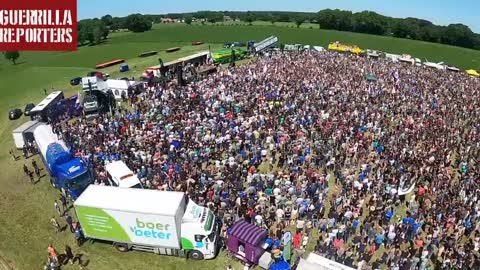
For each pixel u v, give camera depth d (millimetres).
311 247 27578
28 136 43281
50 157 34094
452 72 89875
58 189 35906
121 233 26484
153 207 25516
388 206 30594
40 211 32844
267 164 38188
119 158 37094
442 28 156500
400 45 145375
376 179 34281
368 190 32969
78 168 32938
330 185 35094
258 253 25469
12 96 70312
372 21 164500
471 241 27578
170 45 130875
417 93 62062
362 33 165375
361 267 24703
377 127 45438
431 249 26766
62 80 80062
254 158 37438
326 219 29109
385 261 25766
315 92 59312
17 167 40469
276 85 62844
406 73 78375
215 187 32219
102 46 135625
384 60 99125
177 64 74375
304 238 27812
